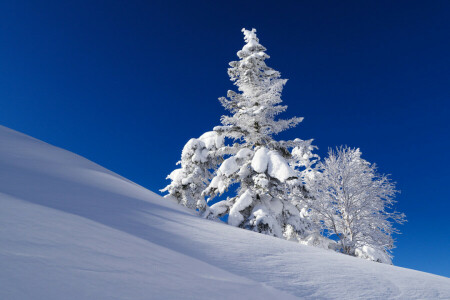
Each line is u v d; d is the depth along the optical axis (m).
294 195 14.23
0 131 10.81
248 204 12.05
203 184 16.80
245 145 14.38
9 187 3.99
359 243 13.19
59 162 8.53
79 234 2.38
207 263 2.96
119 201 5.36
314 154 16.70
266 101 13.62
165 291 1.77
